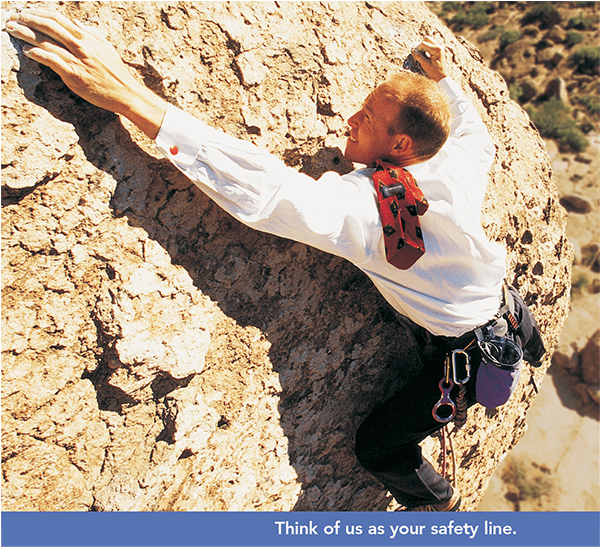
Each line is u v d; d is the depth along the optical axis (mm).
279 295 1770
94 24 1418
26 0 1333
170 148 1330
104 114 1431
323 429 1952
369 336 2012
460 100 1759
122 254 1455
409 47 2182
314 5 1906
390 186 1421
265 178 1334
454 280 1537
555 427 6305
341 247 1431
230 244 1656
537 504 5641
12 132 1279
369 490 2166
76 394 1422
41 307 1354
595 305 7820
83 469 1442
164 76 1505
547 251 2596
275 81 1744
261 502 1787
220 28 1637
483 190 1597
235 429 1705
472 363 1681
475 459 2602
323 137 1825
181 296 1544
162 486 1536
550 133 10508
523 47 12602
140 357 1454
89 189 1406
